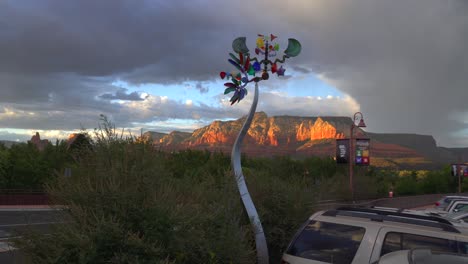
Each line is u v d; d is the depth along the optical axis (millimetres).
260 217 8344
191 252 5348
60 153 38312
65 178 5512
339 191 33375
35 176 36469
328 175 45062
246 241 6598
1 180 35781
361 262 4652
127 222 4918
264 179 9297
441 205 15766
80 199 5148
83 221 4867
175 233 5039
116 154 5758
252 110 8125
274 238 8625
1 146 39625
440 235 4441
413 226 4656
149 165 5742
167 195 5344
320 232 5195
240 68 8195
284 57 8258
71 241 4609
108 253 4684
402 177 64875
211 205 6539
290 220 8750
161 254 4902
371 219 4965
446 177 67438
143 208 4965
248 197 7691
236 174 7832
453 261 3164
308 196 9227
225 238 5902
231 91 8203
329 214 5391
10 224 17938
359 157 39750
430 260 3172
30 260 5047
